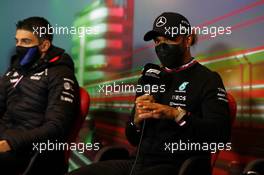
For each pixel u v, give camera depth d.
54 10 2.93
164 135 1.85
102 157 2.03
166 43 1.86
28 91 2.19
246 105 2.14
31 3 2.99
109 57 2.75
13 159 2.03
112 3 2.74
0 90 2.33
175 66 1.92
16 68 2.28
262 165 1.71
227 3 2.23
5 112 2.33
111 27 2.75
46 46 2.24
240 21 2.17
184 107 1.85
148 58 2.56
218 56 2.28
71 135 2.19
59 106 2.09
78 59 2.85
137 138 2.00
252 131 2.11
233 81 2.20
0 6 3.09
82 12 2.84
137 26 2.64
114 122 2.71
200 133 1.73
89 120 2.81
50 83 2.16
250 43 2.12
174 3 2.48
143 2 2.61
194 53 2.39
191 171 1.66
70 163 2.84
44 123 2.09
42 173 2.06
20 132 2.10
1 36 3.05
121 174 1.87
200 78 1.86
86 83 2.83
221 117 1.75
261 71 2.06
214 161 1.89
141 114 1.71
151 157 1.87
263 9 2.06
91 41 2.82
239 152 2.18
